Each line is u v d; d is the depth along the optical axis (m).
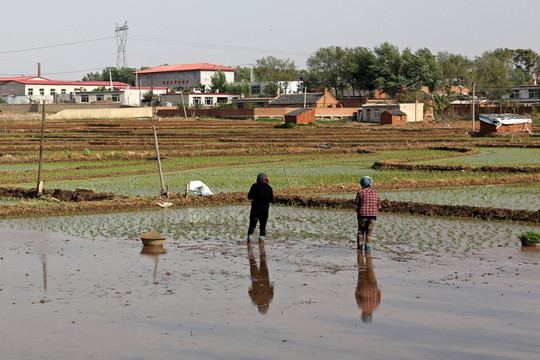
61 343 9.86
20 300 12.30
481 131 80.94
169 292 12.82
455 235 19.05
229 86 160.25
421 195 28.97
